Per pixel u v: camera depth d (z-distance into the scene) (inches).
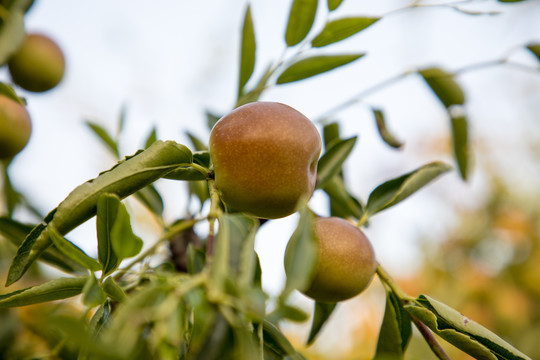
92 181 12.1
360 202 16.1
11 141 15.6
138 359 11.2
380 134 16.8
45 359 14.2
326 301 13.6
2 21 15.8
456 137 18.3
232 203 12.9
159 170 12.4
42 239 12.0
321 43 14.8
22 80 17.5
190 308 11.4
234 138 12.7
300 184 12.8
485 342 12.8
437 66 17.7
